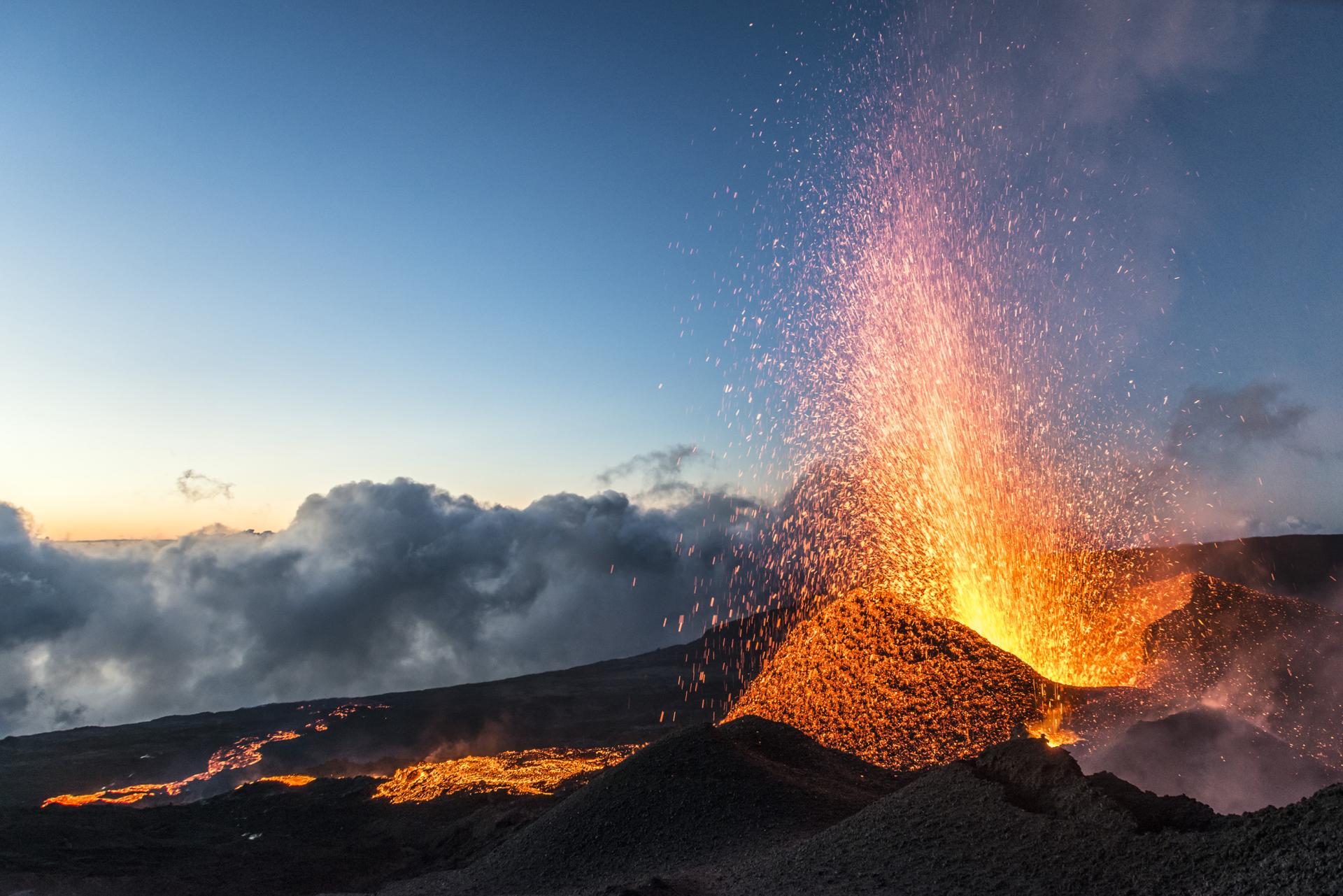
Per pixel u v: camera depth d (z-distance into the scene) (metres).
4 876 24.84
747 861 17.22
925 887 13.33
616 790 22.28
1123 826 13.02
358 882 25.70
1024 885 12.57
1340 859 9.77
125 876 25.98
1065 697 26.70
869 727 28.09
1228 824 12.62
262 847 30.34
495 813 29.34
